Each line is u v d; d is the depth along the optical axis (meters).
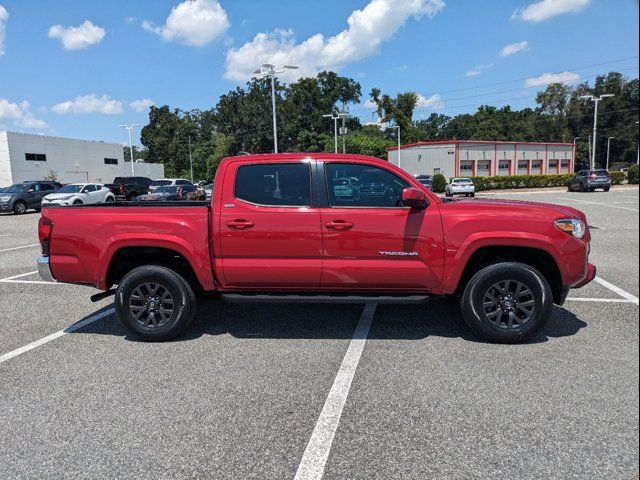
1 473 2.61
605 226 13.30
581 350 4.20
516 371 3.77
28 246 11.92
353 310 5.65
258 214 4.42
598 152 97.38
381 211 4.36
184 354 4.31
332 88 88.44
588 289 6.45
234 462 2.68
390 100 79.31
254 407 3.30
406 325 5.04
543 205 4.54
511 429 2.94
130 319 4.63
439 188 43.06
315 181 4.45
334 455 2.72
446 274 4.35
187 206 5.03
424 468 2.58
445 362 3.99
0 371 3.98
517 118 109.25
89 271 4.62
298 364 4.03
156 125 109.94
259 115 76.38
